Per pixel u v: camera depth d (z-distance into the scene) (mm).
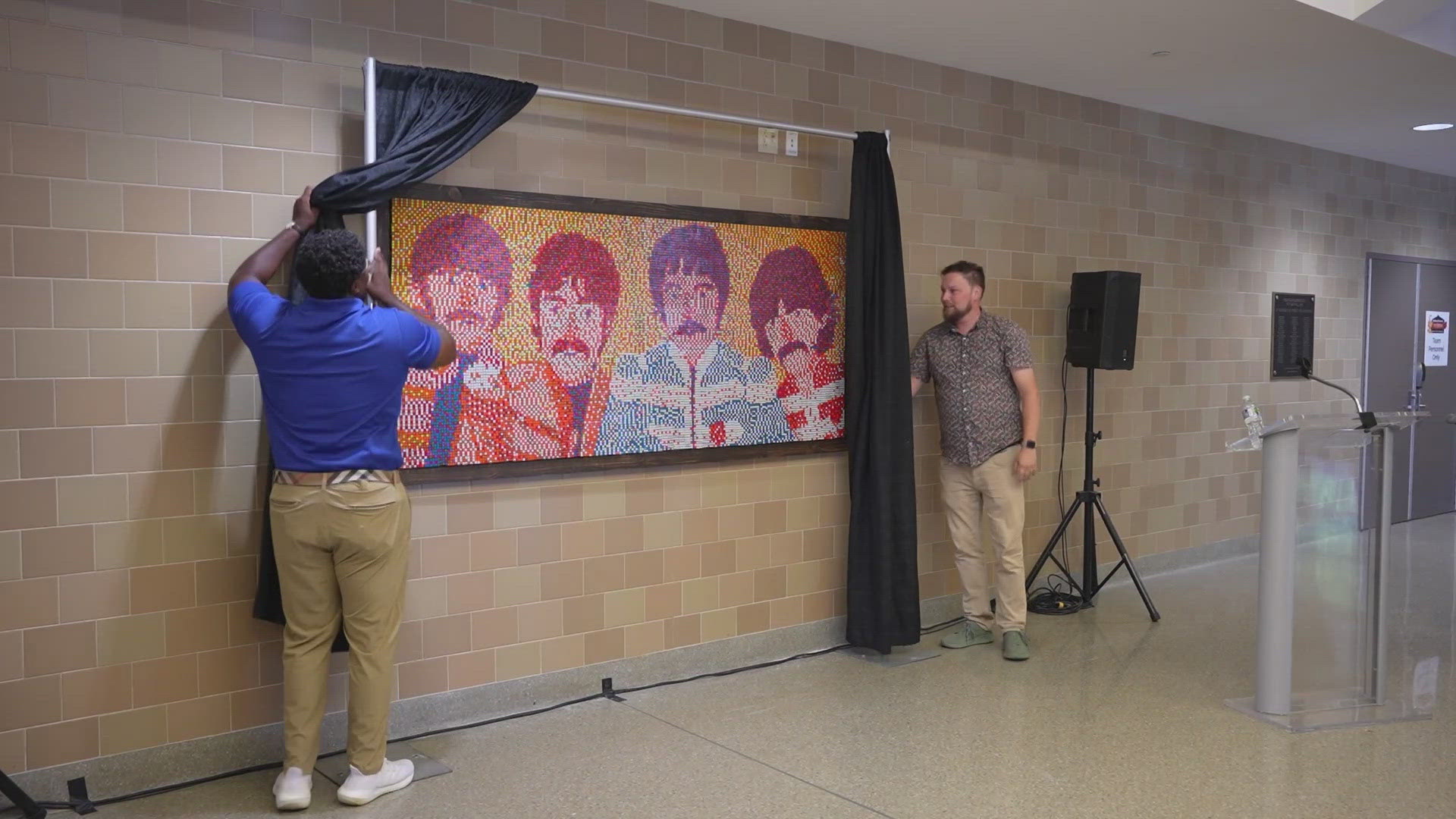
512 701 3818
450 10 3592
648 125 4055
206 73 3170
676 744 3570
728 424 4305
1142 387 6117
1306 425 3770
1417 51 4766
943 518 5117
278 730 3369
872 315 4566
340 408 2930
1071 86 5441
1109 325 5246
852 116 4672
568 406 3869
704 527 4297
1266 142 6781
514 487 3791
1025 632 4977
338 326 2910
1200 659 4574
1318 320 7289
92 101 2998
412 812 3035
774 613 4535
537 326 3779
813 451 4578
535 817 3012
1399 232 7930
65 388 2988
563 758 3441
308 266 2895
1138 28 4430
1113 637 4926
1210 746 3588
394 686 3570
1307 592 4207
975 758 3475
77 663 3031
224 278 3217
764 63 4383
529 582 3842
